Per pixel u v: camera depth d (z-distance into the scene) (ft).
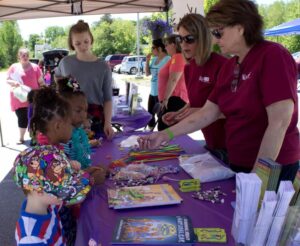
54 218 4.72
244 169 5.40
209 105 5.85
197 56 7.44
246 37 4.77
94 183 5.03
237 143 5.38
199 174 5.18
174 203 4.32
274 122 4.46
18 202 11.27
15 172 4.37
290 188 3.16
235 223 3.47
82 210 4.44
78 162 5.10
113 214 4.15
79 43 8.95
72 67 9.07
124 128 10.61
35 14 21.04
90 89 8.96
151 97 18.42
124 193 4.63
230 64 5.33
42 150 4.32
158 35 19.71
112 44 108.78
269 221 3.19
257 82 4.77
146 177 5.31
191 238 3.45
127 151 6.92
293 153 5.18
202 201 4.43
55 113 4.57
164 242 3.40
